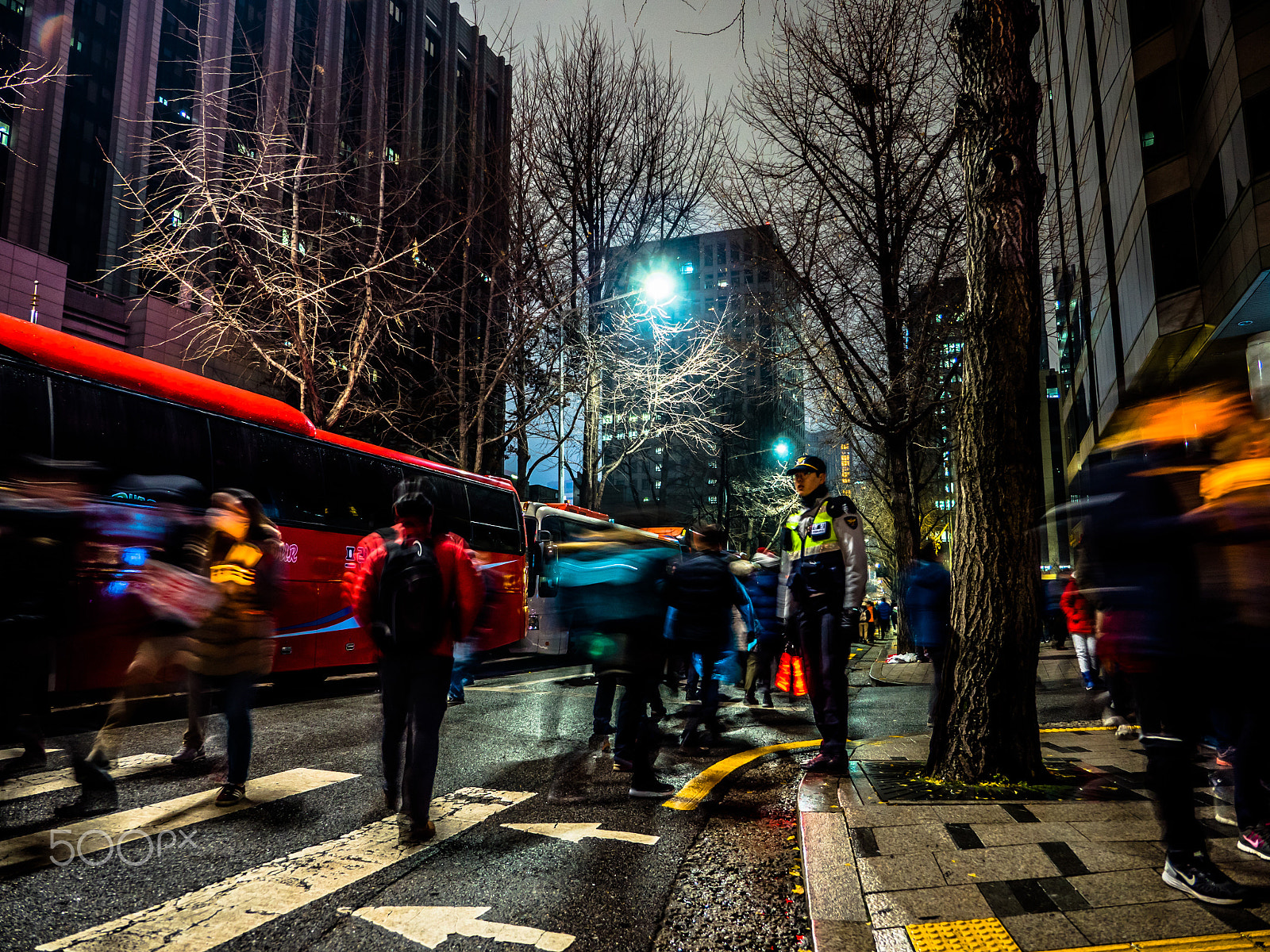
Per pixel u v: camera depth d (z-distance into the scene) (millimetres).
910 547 16109
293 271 13930
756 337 16641
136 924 2750
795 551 5262
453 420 20172
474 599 3809
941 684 4504
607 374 19688
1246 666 2646
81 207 36250
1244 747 3020
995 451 4332
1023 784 4125
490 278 18750
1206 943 2330
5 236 33438
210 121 16266
